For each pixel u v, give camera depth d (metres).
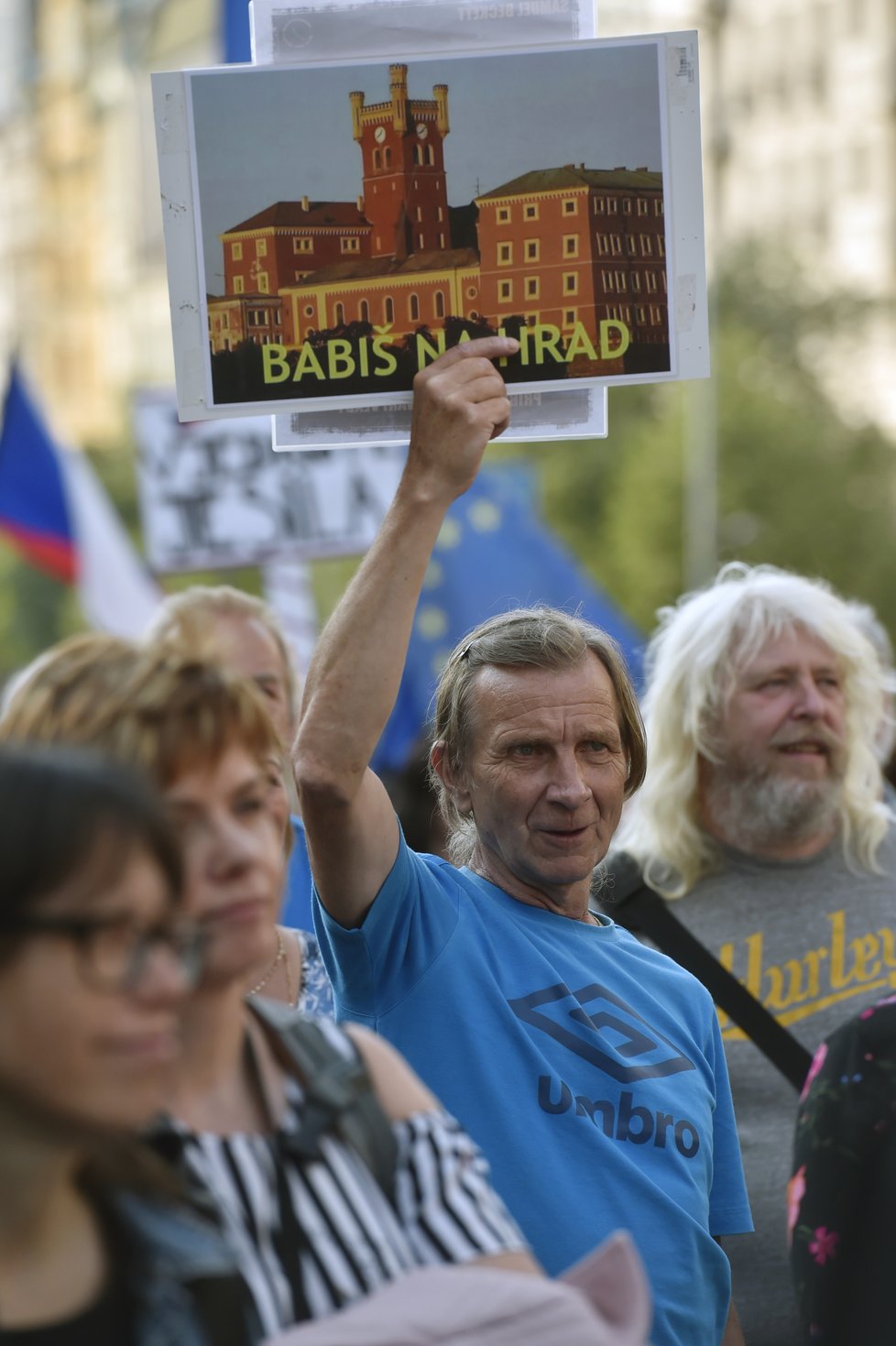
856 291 82.00
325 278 5.42
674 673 7.95
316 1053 3.58
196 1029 3.42
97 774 2.87
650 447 71.44
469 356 5.40
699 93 5.48
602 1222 5.08
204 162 5.39
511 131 5.46
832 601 8.18
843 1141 5.26
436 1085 5.27
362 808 5.34
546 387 5.48
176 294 5.40
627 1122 5.29
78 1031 2.79
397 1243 3.42
